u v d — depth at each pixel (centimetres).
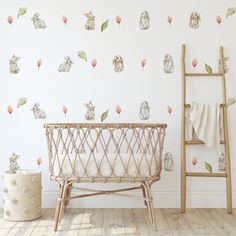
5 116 277
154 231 220
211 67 277
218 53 277
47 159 277
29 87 278
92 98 278
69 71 278
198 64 277
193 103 272
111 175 229
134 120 278
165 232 218
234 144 277
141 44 277
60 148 273
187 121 277
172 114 278
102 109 278
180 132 278
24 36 278
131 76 278
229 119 276
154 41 277
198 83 278
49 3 278
